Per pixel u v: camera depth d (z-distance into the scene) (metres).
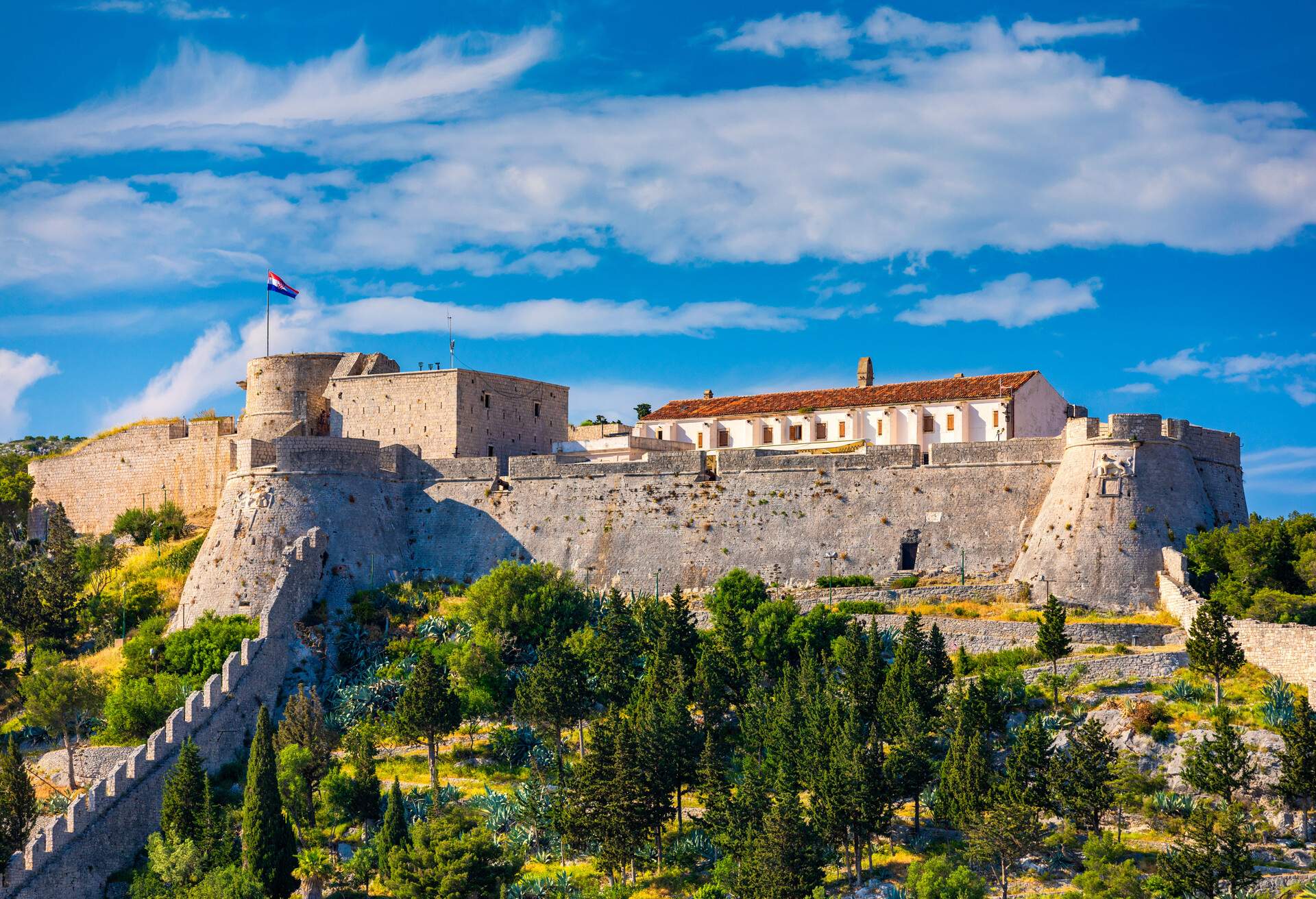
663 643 116.25
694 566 137.75
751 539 137.00
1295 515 119.19
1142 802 96.88
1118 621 116.94
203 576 142.88
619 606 123.38
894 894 91.94
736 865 94.94
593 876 99.69
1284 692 101.00
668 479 143.12
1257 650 106.94
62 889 105.06
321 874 100.19
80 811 107.38
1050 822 97.38
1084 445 127.00
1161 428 126.75
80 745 121.62
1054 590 122.62
